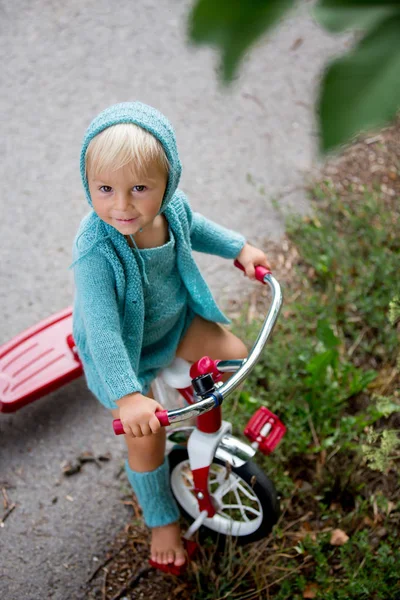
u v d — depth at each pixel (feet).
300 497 7.72
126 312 5.74
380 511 7.57
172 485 7.21
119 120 4.94
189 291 6.28
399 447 8.14
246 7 1.76
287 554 7.22
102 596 6.92
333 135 1.67
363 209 10.62
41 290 9.75
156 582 7.05
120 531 7.43
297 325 9.30
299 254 10.41
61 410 8.52
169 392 7.77
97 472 7.93
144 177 4.99
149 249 5.68
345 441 8.03
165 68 13.12
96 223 5.57
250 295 9.86
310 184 11.40
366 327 9.34
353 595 6.65
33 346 8.46
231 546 6.77
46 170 11.42
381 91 1.65
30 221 10.66
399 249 10.28
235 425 8.09
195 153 11.78
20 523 7.45
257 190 11.30
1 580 6.97
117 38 13.61
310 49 13.58
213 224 6.66
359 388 8.36
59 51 13.34
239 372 5.56
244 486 7.55
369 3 1.75
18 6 14.15
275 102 12.69
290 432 8.04
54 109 12.35
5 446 8.13
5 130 12.00
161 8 14.23
